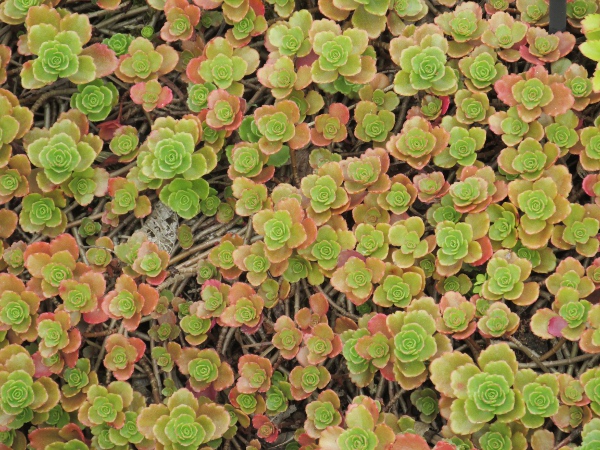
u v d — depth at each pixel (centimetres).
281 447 71
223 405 69
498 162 70
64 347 67
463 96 72
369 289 68
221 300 69
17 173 69
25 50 72
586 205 69
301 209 69
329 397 67
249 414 70
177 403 66
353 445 64
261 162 71
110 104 72
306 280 72
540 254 69
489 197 69
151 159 71
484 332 66
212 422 66
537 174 69
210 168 71
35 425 69
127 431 67
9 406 65
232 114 71
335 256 69
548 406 64
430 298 67
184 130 71
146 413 66
